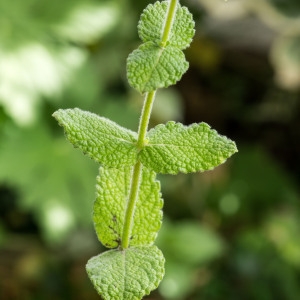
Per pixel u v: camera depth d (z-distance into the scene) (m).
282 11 0.91
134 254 0.36
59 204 0.78
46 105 0.80
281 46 0.90
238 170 0.95
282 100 1.02
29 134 0.80
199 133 0.36
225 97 1.03
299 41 0.90
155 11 0.35
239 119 1.03
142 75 0.33
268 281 0.84
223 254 0.86
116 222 0.37
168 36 0.34
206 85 1.04
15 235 0.86
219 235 0.92
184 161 0.35
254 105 1.03
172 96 0.92
